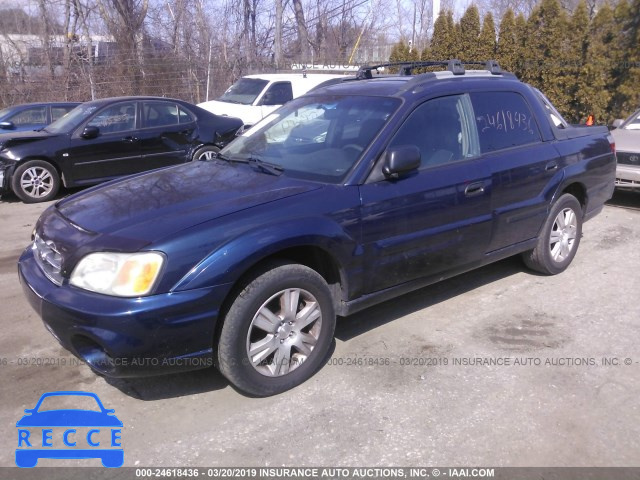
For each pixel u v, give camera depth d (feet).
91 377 12.57
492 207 14.98
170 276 10.27
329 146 13.79
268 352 11.55
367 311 15.76
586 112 41.81
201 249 10.53
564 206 17.65
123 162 31.53
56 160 29.78
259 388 11.56
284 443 10.46
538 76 42.88
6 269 19.51
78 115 31.40
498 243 15.62
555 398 11.73
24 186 29.48
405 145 13.30
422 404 11.55
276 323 11.56
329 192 12.21
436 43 50.14
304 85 44.91
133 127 31.68
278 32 71.82
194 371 12.79
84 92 55.21
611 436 10.59
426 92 14.29
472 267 15.29
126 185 13.67
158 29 67.31
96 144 30.55
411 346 13.84
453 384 12.23
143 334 10.14
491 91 15.87
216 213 11.23
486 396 11.81
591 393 11.90
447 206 13.83
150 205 11.95
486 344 13.93
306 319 12.00
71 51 58.90
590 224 24.62
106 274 10.35
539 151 16.47
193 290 10.37
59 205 13.26
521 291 17.04
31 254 12.51
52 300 10.63
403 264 13.37
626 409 11.37
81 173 30.53
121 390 12.10
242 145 15.58
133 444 10.46
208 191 12.50
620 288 17.30
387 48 79.20
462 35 47.62
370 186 12.65
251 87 44.57
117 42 62.08
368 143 13.12
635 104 40.52
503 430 10.77
